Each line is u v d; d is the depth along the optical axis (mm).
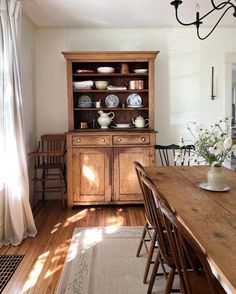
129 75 4020
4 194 2814
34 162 4109
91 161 3750
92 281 2178
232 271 979
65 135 3984
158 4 3244
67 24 3957
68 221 3391
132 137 3732
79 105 4043
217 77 4246
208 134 2018
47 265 2406
